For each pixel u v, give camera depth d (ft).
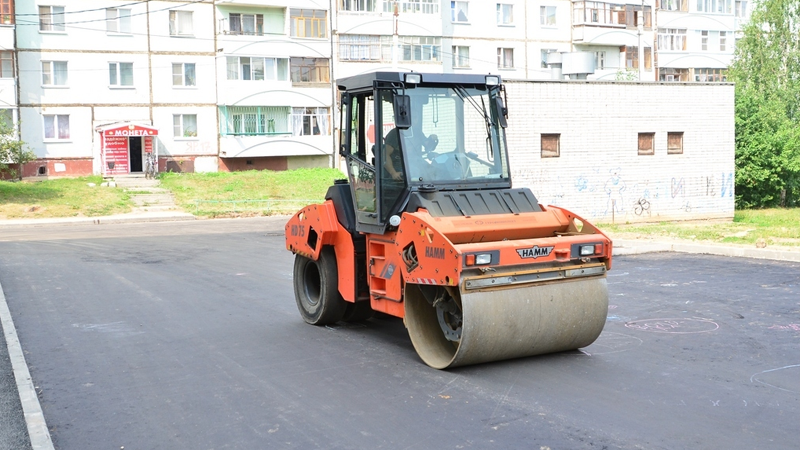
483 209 27.12
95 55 146.61
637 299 38.32
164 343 30.40
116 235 83.66
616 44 196.65
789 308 35.04
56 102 144.25
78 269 53.06
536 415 20.88
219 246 68.85
